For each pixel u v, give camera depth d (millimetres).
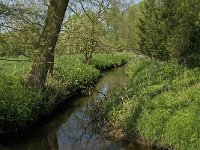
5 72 20344
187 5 25375
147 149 13070
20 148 14305
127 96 16984
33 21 14148
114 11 28031
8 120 14984
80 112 19062
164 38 30219
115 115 15602
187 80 16344
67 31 22922
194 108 12617
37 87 18406
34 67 18594
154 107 14109
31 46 14250
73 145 14531
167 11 30750
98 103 18625
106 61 41656
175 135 11984
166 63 24609
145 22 41438
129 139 13969
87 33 24875
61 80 21891
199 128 11477
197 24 23969
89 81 27094
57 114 18859
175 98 14297
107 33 28203
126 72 35750
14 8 13336
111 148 13844
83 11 23781
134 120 14281
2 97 15609
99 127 15938
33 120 16266
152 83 18422
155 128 12891
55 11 17781
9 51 13727
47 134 15836
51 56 18484
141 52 43938
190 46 24094
